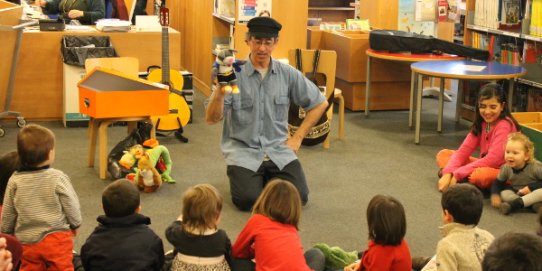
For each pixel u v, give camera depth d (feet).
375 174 16.46
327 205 14.30
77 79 19.77
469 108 21.74
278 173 13.96
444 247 8.83
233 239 12.49
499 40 21.30
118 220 9.16
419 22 25.50
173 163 16.84
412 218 13.71
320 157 17.71
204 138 19.24
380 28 25.39
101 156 15.39
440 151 17.24
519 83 20.10
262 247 9.01
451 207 9.10
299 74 14.24
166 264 9.86
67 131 19.56
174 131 19.07
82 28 20.92
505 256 4.81
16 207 9.59
